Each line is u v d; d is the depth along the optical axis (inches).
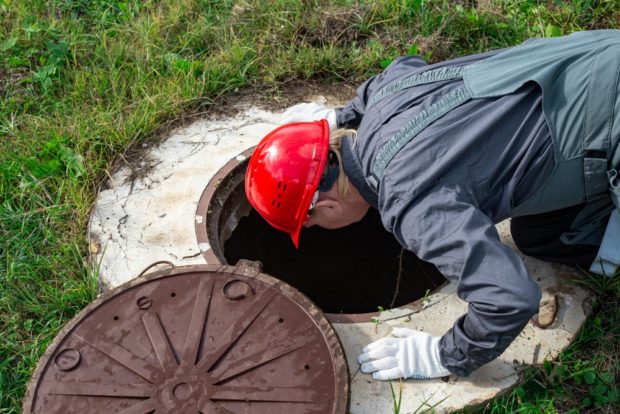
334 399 85.7
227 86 139.3
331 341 90.4
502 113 80.0
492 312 76.5
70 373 89.1
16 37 149.2
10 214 118.6
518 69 82.6
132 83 141.6
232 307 94.3
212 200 118.3
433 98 83.7
